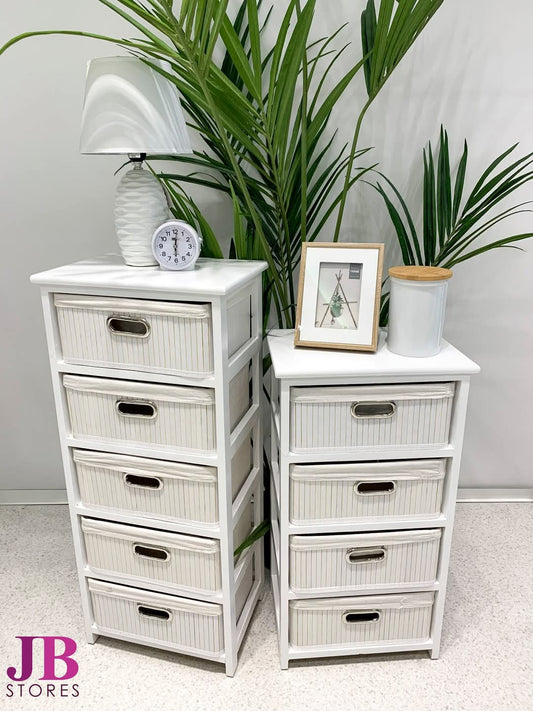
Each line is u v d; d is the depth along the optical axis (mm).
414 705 1196
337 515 1209
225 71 1436
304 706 1199
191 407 1111
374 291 1182
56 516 1874
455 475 1188
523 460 1868
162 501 1203
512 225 1612
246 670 1301
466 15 1437
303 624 1286
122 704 1206
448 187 1424
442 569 1251
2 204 1633
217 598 1229
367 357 1163
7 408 1839
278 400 1318
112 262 1292
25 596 1516
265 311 1534
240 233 1352
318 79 1499
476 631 1393
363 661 1325
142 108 1059
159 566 1252
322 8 1442
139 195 1164
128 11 1456
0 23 1477
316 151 1558
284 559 1234
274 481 1429
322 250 1212
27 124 1554
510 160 1549
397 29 1100
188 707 1198
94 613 1354
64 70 1504
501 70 1478
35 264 1689
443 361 1134
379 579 1258
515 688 1234
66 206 1630
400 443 1163
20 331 1757
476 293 1679
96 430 1197
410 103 1505
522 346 1731
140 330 1181
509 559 1646
